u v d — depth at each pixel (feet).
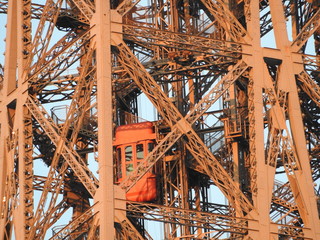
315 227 416.05
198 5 482.69
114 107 463.83
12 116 442.50
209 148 465.06
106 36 418.72
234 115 458.09
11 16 453.17
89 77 436.76
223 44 433.89
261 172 418.10
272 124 428.56
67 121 422.00
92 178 409.49
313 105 468.75
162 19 481.05
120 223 396.98
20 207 424.87
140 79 424.87
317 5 477.77
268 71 434.30
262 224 411.34
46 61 444.55
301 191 420.77
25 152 431.84
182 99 468.75
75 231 412.36
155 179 444.55
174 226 451.94
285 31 440.45
